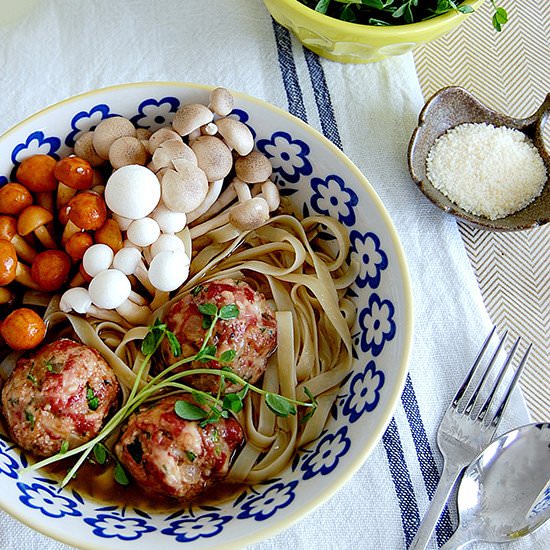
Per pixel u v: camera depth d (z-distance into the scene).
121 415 0.56
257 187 0.62
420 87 0.71
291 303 0.61
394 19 0.67
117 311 0.60
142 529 0.55
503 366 0.62
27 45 0.68
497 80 0.72
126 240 0.59
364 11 0.67
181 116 0.59
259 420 0.59
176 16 0.70
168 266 0.58
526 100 0.72
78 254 0.59
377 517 0.60
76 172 0.59
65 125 0.60
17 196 0.59
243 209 0.60
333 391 0.59
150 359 0.60
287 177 0.62
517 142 0.68
